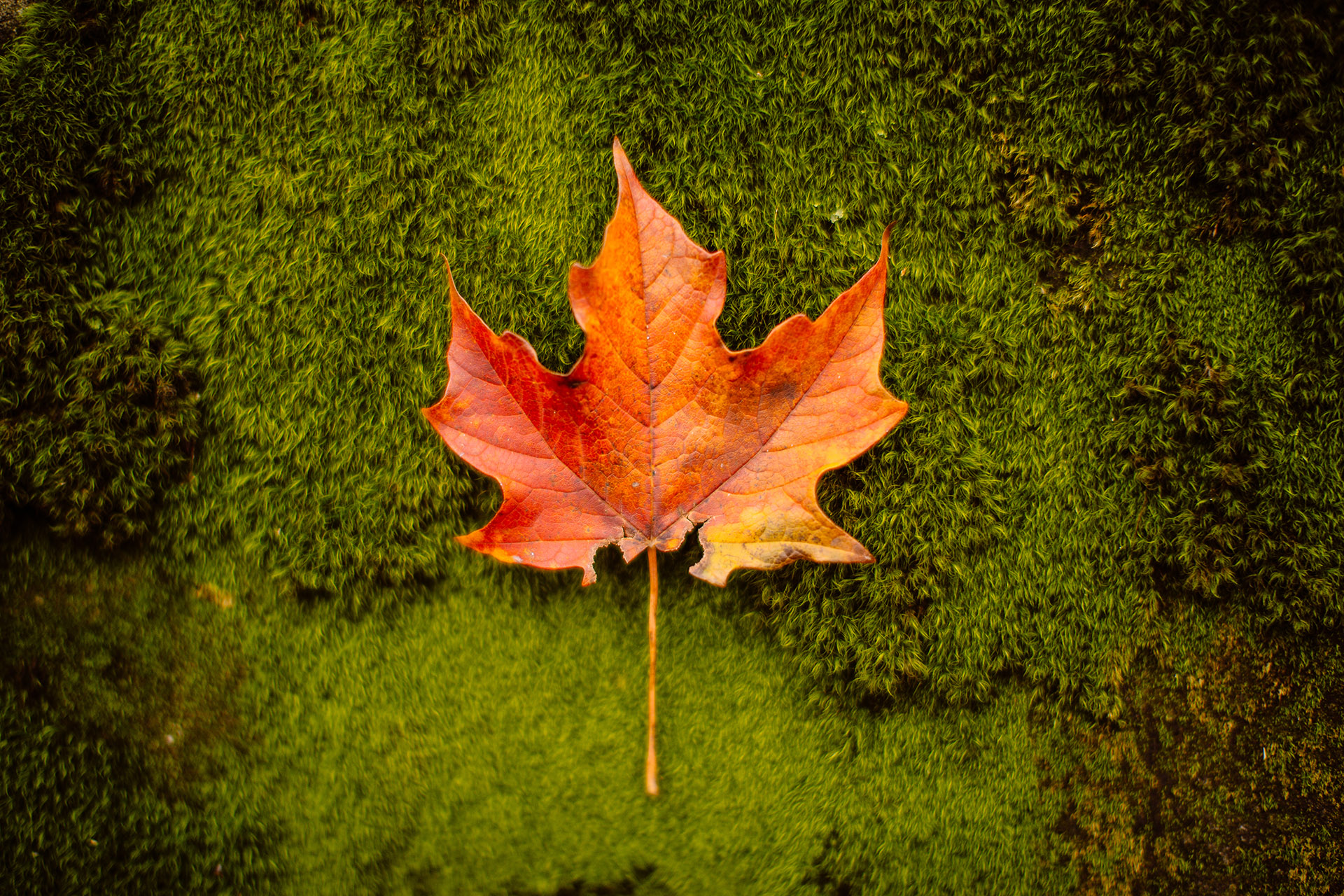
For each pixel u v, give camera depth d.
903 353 0.31
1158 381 0.31
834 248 0.31
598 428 0.29
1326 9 0.31
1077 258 0.31
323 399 0.31
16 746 0.31
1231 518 0.31
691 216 0.31
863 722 0.31
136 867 0.31
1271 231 0.31
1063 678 0.31
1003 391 0.31
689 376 0.29
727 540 0.29
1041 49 0.31
